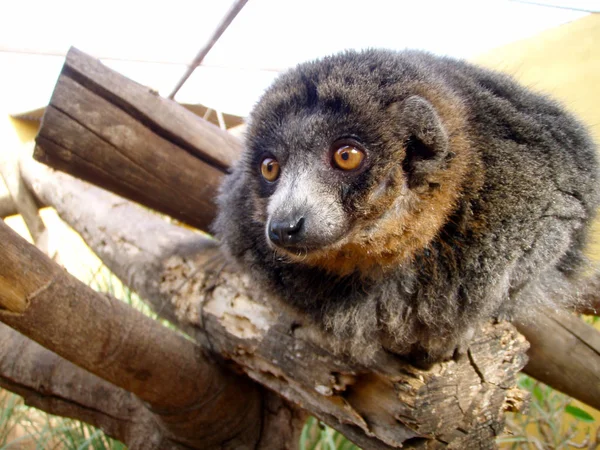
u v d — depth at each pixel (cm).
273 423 34
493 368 25
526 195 23
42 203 60
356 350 25
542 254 24
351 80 25
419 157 24
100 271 54
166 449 32
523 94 27
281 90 26
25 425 47
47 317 22
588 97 52
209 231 39
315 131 24
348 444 36
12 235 21
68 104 32
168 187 36
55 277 22
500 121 25
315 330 26
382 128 24
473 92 26
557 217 24
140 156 34
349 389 26
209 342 30
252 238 28
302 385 26
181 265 33
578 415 40
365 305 25
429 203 24
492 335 25
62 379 32
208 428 31
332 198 24
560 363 32
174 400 29
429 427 23
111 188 36
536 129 25
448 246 24
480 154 24
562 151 25
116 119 33
